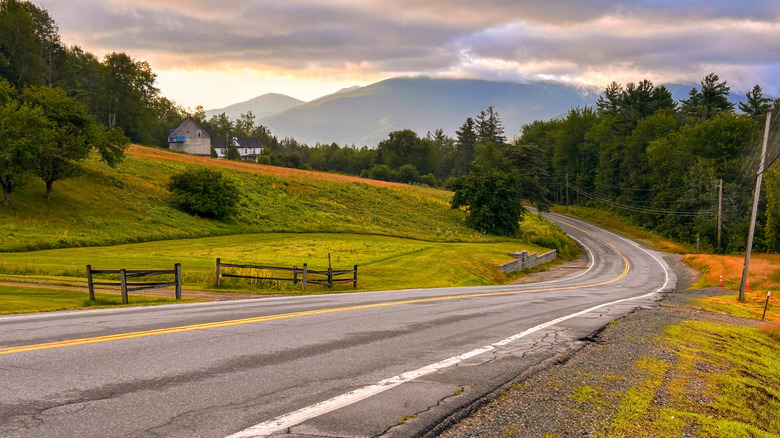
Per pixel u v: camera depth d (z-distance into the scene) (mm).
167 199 53188
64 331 9156
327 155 188625
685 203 83562
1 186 43062
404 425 5250
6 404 5227
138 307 13727
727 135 82875
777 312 25672
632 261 65375
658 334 12398
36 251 33562
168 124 158000
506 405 6277
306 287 23297
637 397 7098
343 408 5621
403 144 160250
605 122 120250
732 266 49906
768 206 65125
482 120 182625
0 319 10750
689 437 5949
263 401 5691
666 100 116250
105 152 52719
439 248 50656
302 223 57750
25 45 87312
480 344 9617
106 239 39500
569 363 8656
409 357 8219
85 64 119500
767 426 7145
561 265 61875
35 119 42719
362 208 70625
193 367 6910
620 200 105812
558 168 129250
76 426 4738
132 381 6172
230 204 53344
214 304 14898
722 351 11711
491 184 74062
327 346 8680
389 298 18016
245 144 172875
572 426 5793
